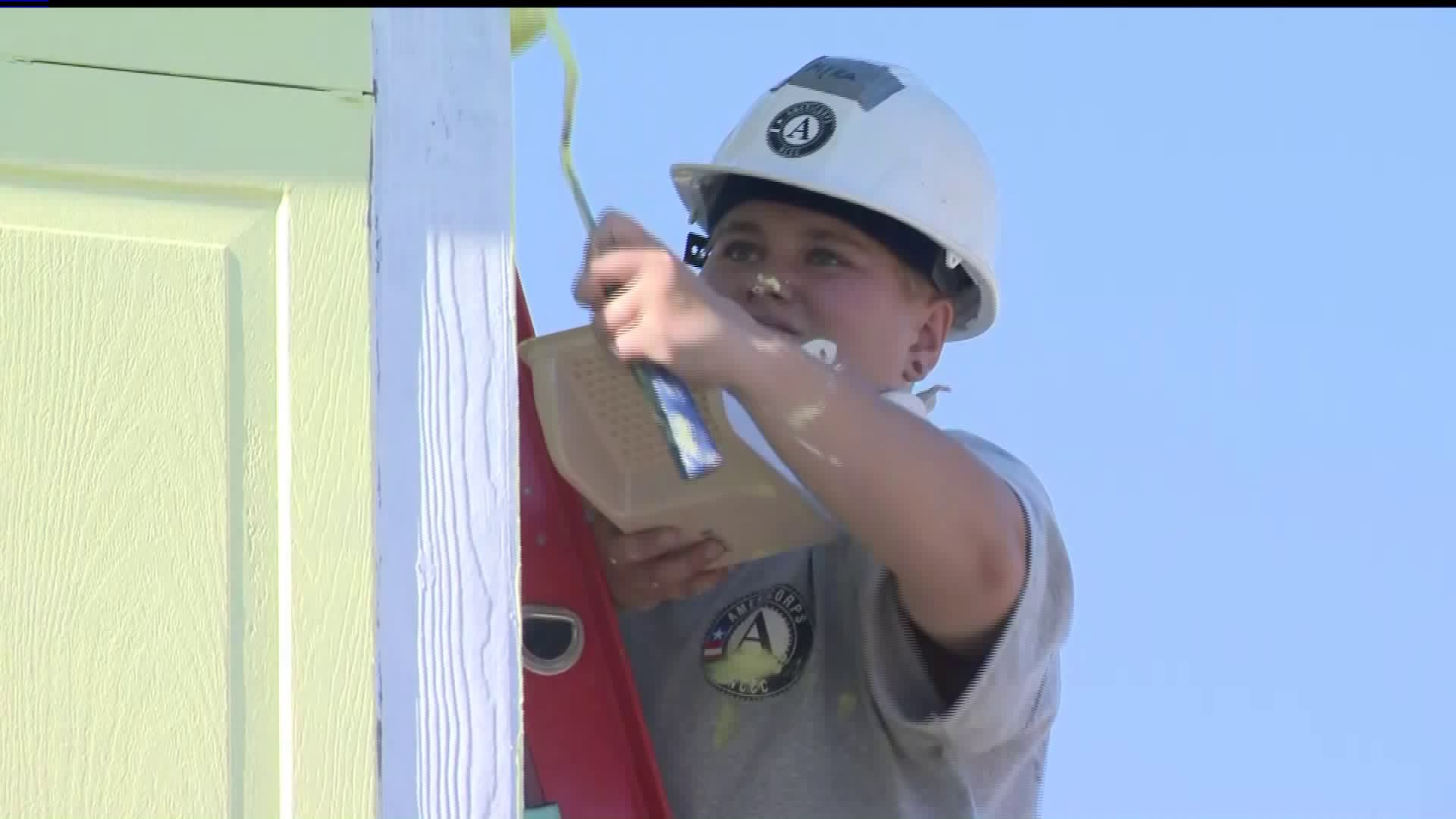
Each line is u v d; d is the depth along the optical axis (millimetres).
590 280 7918
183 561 6930
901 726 9242
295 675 6949
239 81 7336
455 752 7027
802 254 10336
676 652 9930
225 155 7254
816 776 9422
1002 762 9641
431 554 7156
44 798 6672
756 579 9977
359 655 7012
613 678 9102
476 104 7574
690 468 7762
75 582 6844
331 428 7141
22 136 7094
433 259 7383
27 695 6734
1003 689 9039
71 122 7148
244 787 6836
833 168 10328
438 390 7285
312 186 7309
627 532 9023
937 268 10570
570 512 9281
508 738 7074
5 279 7000
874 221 10359
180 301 7109
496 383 7344
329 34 7480
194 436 7027
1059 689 9969
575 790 8914
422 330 7320
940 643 9172
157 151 7199
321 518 7074
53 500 6883
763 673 9711
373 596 7066
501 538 7230
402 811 6938
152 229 7141
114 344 7027
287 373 7145
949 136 10773
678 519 8891
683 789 9539
